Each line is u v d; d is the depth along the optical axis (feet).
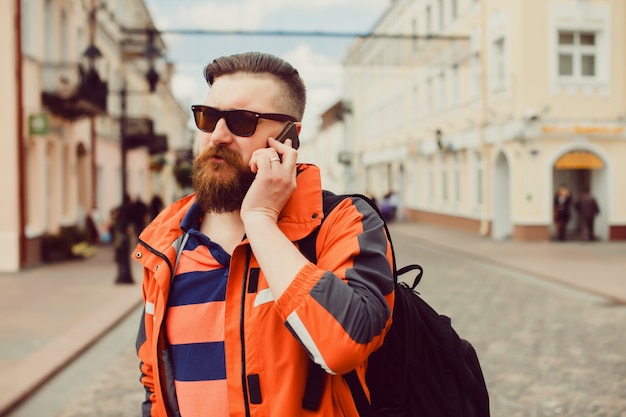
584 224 69.62
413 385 5.67
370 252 4.90
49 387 19.66
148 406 5.75
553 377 19.89
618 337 25.35
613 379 19.65
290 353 4.93
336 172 192.95
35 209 54.70
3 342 24.73
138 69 110.63
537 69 68.33
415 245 70.64
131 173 107.65
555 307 32.12
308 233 5.05
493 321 28.53
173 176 160.04
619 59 69.31
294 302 4.56
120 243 41.24
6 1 48.62
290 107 5.39
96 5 77.66
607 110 69.36
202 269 5.23
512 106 70.49
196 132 5.55
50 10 59.52
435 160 102.27
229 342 4.98
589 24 68.69
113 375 21.04
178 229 5.53
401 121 120.26
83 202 73.10
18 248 48.75
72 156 66.28
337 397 5.08
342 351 4.48
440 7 84.74
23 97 49.85
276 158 5.00
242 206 4.96
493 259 52.75
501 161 75.36
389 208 115.65
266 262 4.72
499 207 75.97
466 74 83.10
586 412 16.76
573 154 69.36
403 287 6.09
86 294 36.99
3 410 16.87
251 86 5.27
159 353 5.29
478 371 6.27
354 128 168.35
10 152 48.62
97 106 58.95
